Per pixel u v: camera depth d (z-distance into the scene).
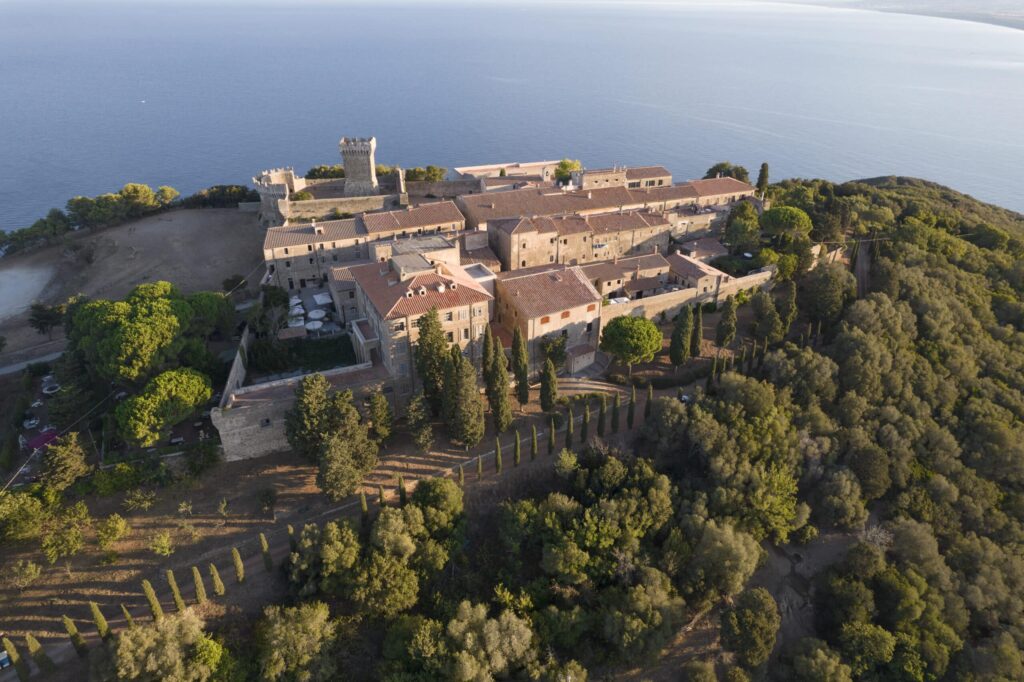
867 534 82.69
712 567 74.31
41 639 62.50
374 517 74.00
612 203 140.88
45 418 89.69
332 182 160.50
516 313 96.31
